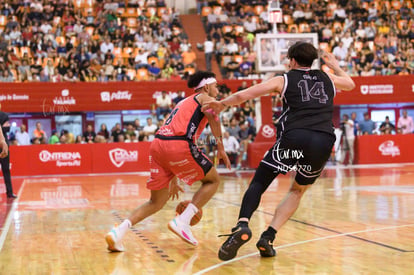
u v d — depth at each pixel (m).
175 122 4.50
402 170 14.23
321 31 22.55
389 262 3.80
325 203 7.43
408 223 5.52
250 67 20.77
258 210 6.89
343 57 21.48
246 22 23.20
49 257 4.32
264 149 16.36
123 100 18.55
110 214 7.11
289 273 3.57
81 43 19.89
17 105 17.98
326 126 4.07
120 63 19.66
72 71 19.25
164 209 7.34
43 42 20.30
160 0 24.17
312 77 4.15
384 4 24.62
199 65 21.72
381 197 7.98
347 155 17.59
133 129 17.50
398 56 21.81
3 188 11.95
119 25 22.19
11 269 3.91
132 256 4.28
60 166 16.58
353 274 3.50
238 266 3.82
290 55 4.22
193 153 4.49
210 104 4.14
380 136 17.75
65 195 9.92
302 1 24.52
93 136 17.55
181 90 18.84
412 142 17.98
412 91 20.08
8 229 5.92
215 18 23.42
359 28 22.92
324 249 4.32
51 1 22.34
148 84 18.70
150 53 20.64
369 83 19.86
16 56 19.73
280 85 4.09
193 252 4.38
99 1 23.27
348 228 5.30
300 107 4.06
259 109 16.47
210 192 4.63
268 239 4.07
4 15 21.61
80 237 5.27
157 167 4.57
